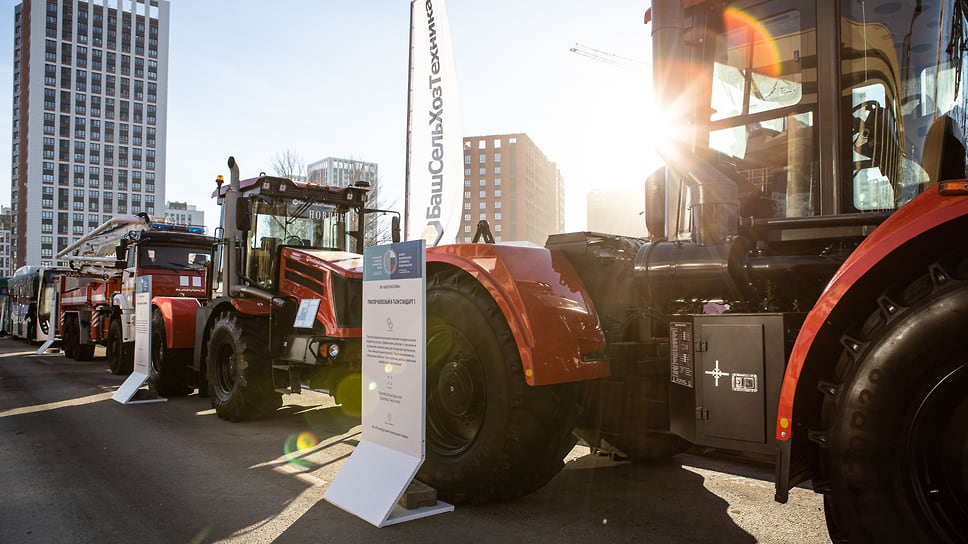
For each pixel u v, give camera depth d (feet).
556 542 9.86
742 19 9.44
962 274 6.22
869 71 8.46
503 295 10.91
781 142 9.12
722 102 9.62
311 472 14.60
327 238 24.34
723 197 9.17
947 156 8.11
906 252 6.43
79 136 394.93
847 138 8.54
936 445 6.22
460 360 11.86
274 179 22.56
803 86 8.91
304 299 20.15
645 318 11.54
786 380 7.11
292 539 10.16
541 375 10.40
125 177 412.16
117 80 409.69
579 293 11.65
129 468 14.97
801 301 8.99
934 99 8.20
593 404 11.85
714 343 8.57
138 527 10.87
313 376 19.53
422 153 22.97
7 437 18.67
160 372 26.99
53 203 385.50
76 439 18.38
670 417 9.30
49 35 384.47
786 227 8.52
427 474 12.00
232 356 21.30
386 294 12.10
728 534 10.19
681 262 9.40
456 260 11.98
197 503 12.20
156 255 35.40
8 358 48.57
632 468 14.60
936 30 8.24
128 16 413.80
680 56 9.89
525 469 10.94
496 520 10.95
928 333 6.16
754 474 13.97
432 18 22.41
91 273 46.85
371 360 12.59
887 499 6.31
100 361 45.50
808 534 10.18
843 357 6.87
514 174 348.59
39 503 12.26
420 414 11.05
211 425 20.58
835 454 6.66
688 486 13.03
